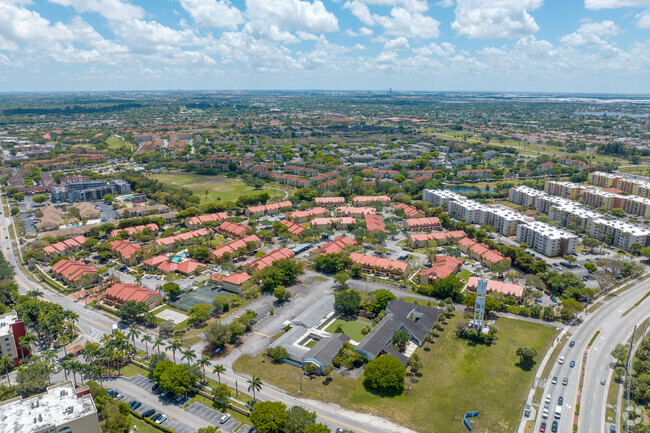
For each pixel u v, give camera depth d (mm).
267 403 184625
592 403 196625
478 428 181625
